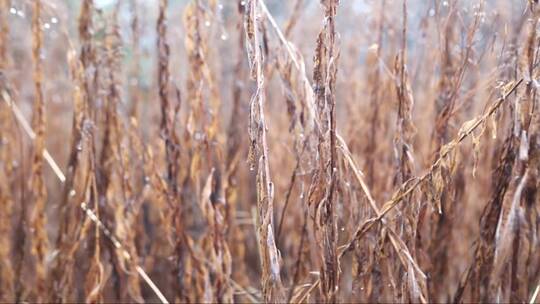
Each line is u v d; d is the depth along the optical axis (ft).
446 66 3.37
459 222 3.81
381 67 3.76
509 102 2.81
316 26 4.79
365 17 4.60
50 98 5.88
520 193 2.54
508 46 3.13
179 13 4.95
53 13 3.82
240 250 4.16
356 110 4.23
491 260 2.96
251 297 3.67
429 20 3.70
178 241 3.61
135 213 3.74
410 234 2.83
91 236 3.75
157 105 4.97
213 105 3.63
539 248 2.97
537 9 2.51
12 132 4.22
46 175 6.14
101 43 3.66
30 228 4.00
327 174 2.64
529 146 2.61
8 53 4.28
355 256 2.94
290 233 4.22
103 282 3.67
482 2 3.06
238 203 5.13
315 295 3.26
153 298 4.50
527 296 2.97
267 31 3.24
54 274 3.76
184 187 4.20
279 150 4.37
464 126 2.56
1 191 4.16
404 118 3.00
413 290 2.72
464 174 3.47
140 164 4.23
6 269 4.05
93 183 3.54
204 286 3.45
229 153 4.40
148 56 4.78
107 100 3.63
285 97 3.18
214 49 4.50
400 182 3.01
